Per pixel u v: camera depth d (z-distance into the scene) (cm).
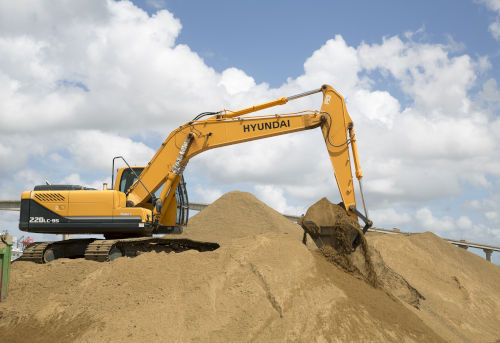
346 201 1364
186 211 1694
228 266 1054
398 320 991
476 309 1864
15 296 1141
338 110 1436
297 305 952
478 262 2695
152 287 1027
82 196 1415
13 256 2512
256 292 984
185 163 1551
